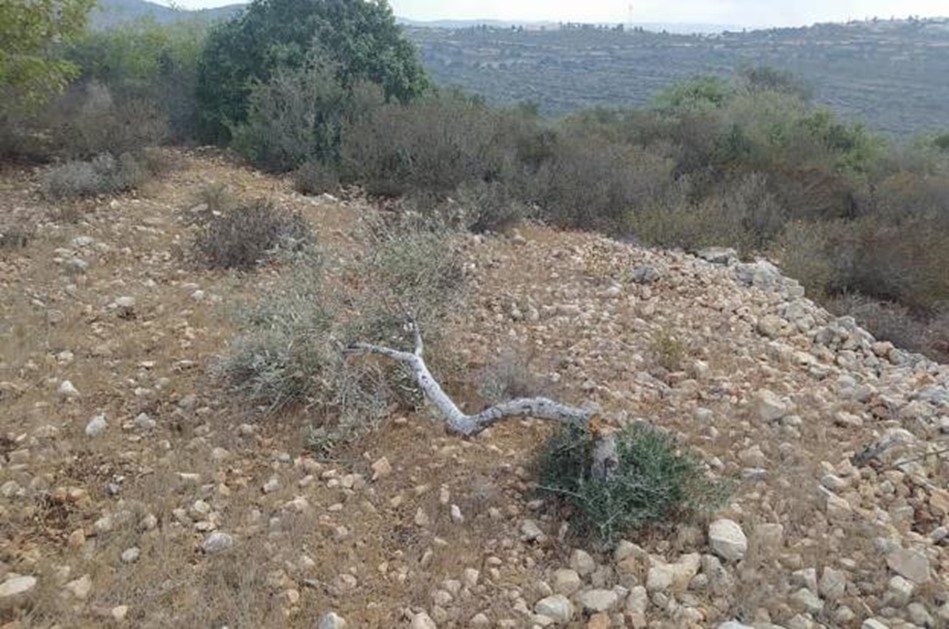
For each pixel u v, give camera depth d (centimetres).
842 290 991
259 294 653
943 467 482
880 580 376
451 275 665
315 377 489
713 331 672
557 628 342
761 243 1093
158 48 1505
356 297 568
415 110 1199
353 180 1136
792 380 587
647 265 815
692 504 401
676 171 1309
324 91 1230
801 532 409
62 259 743
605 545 383
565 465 424
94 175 973
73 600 340
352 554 380
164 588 347
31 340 575
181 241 830
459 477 439
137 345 579
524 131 1295
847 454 485
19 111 1055
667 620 346
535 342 629
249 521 397
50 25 982
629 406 522
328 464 451
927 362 704
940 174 1536
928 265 994
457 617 344
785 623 350
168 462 440
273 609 340
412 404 511
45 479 418
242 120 1319
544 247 917
